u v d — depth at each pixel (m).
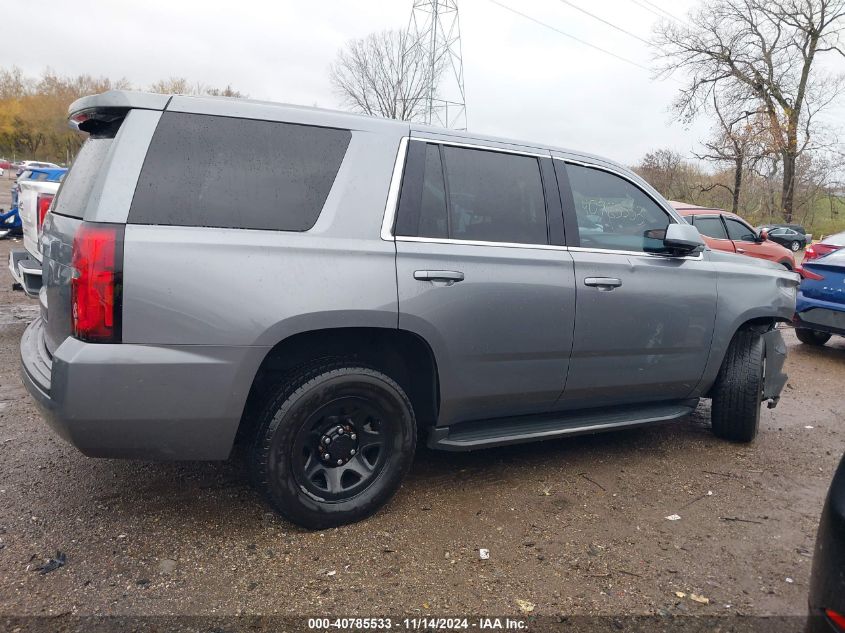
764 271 4.38
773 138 31.45
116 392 2.49
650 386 3.94
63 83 73.62
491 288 3.21
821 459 4.23
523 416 3.65
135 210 2.54
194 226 2.62
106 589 2.50
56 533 2.88
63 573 2.59
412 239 3.04
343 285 2.80
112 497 3.23
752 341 4.30
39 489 3.28
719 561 2.89
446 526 3.10
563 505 3.38
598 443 4.35
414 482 3.58
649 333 3.79
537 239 3.46
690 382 4.11
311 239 2.79
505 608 2.49
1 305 7.61
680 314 3.90
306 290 2.73
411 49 32.19
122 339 2.50
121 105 2.66
